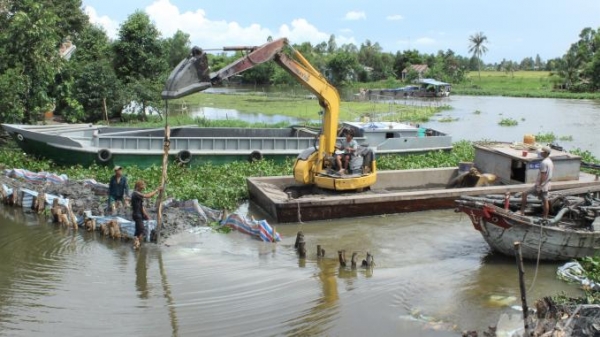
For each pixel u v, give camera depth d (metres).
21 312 9.51
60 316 9.41
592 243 12.12
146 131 23.41
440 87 85.56
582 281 10.98
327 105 16.42
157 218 13.26
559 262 12.36
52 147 20.62
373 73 112.94
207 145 21.52
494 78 125.31
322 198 15.45
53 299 10.05
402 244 13.59
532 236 11.98
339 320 9.45
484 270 11.87
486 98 80.94
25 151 21.62
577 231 11.90
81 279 11.00
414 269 11.90
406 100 74.25
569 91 90.12
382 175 18.61
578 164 17.41
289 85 93.06
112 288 10.59
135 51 39.09
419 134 24.80
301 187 17.69
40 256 12.20
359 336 8.89
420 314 9.69
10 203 16.12
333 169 16.69
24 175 18.41
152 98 36.56
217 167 20.70
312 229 14.73
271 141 22.12
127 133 22.92
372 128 23.20
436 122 46.59
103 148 20.50
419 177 19.08
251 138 21.91
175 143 21.22
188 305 9.94
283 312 9.73
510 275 11.58
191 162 21.27
